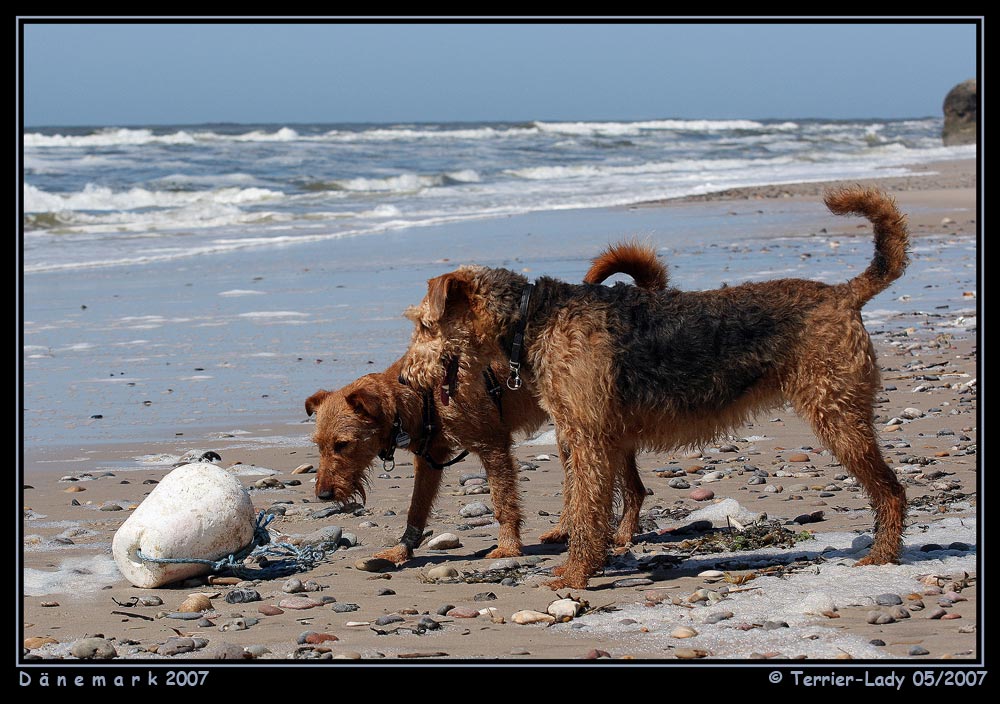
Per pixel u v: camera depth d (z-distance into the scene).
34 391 11.14
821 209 27.73
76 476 8.41
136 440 9.48
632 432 5.74
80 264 19.80
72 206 29.34
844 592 5.15
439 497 8.02
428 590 5.74
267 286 17.20
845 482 7.85
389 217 27.33
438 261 19.12
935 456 8.18
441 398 6.06
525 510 7.54
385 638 4.84
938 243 20.86
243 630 5.02
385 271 18.30
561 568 5.84
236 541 6.04
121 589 5.79
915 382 10.84
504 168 44.41
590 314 5.65
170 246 22.30
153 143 51.69
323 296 16.22
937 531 6.25
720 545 6.34
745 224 24.42
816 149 65.81
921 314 14.42
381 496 8.09
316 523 7.31
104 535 6.88
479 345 5.96
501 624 5.02
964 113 75.50
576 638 4.74
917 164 49.06
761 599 5.13
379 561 6.24
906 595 5.10
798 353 5.55
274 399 10.77
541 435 9.91
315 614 5.29
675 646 4.57
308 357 12.36
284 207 30.03
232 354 12.61
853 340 5.54
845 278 15.80
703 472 8.36
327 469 6.29
